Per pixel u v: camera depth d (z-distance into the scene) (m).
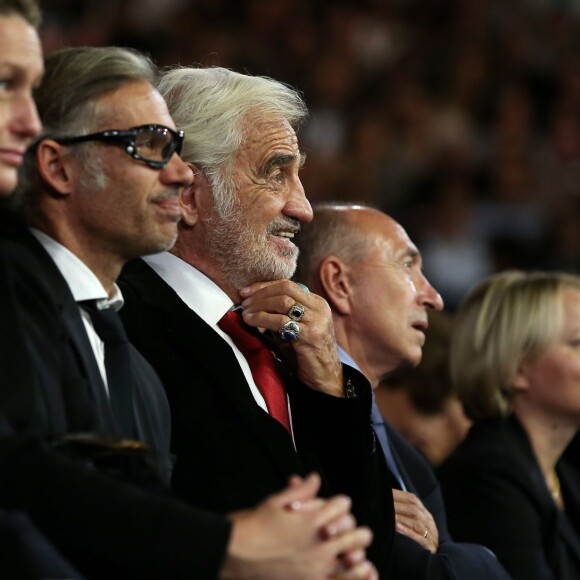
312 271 10.84
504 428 11.95
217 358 8.73
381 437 10.68
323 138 26.11
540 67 30.91
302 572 6.27
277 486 8.41
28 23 6.66
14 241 7.06
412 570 9.55
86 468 6.20
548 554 11.60
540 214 26.77
